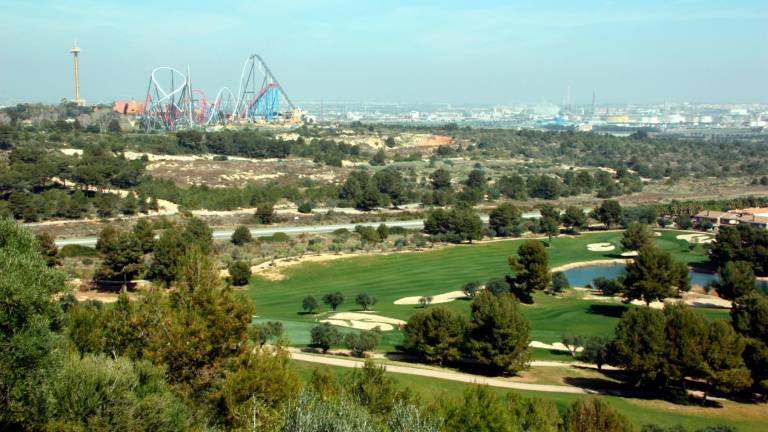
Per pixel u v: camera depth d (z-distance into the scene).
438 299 123.62
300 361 76.88
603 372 87.06
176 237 123.56
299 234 170.50
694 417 69.12
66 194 174.75
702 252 169.62
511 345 80.69
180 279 45.94
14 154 183.88
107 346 44.69
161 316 43.59
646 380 77.88
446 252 163.38
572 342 95.31
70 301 62.91
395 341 96.12
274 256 150.62
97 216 170.12
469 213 181.50
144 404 33.88
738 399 77.56
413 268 148.38
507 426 44.06
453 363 87.44
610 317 115.12
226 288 45.47
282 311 114.00
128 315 45.53
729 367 73.88
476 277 140.50
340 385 42.81
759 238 153.38
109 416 32.88
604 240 184.25
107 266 116.38
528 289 124.56
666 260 120.81
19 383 31.50
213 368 42.44
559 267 154.12
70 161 191.12
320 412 34.12
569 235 190.38
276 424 35.16
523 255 125.06
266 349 42.56
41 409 31.77
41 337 32.38
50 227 157.50
